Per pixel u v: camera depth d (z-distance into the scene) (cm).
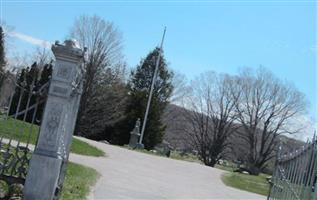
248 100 7794
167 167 2722
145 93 6562
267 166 7650
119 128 6425
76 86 1023
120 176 1823
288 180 1047
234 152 7938
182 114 8225
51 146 977
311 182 848
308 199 851
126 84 7400
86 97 6238
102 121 6356
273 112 7656
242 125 7850
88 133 6328
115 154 2748
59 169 975
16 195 967
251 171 6106
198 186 2114
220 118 7938
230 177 3030
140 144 4644
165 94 7775
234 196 2056
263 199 2175
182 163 3200
